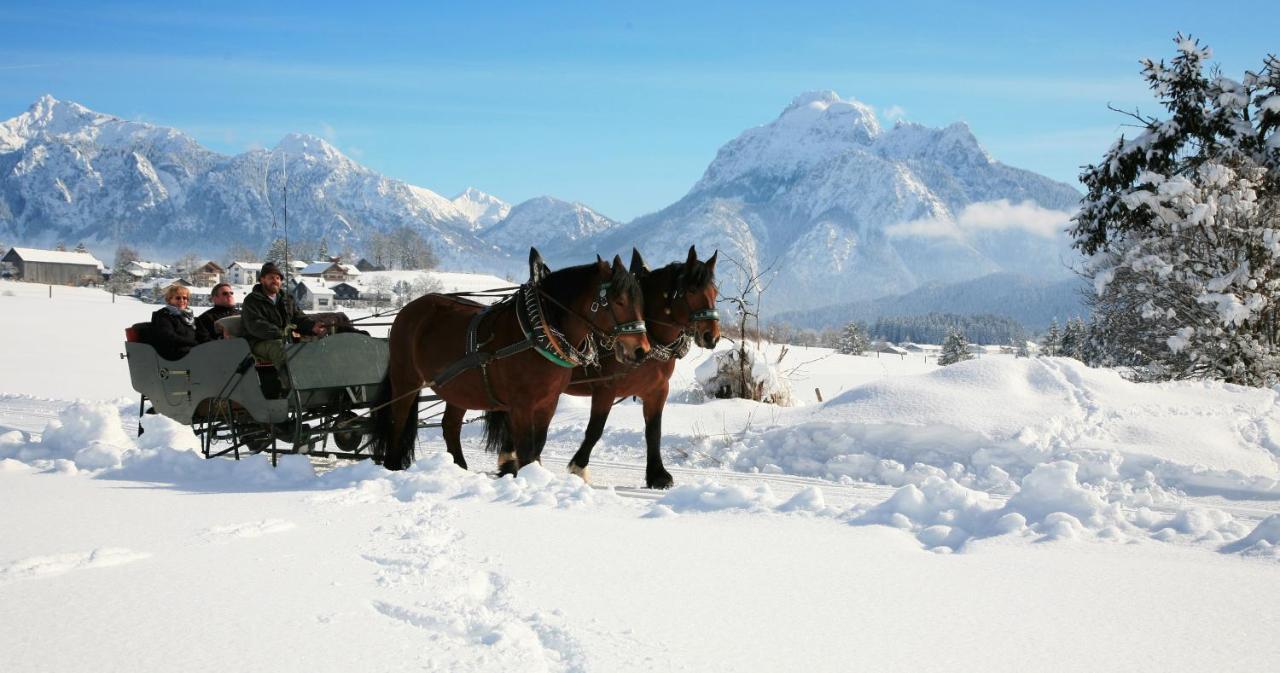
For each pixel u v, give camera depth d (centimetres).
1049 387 1292
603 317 873
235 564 536
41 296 7550
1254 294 1861
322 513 689
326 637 416
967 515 701
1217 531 667
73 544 580
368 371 1028
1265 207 1948
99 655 391
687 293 959
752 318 1797
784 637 434
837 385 3403
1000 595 503
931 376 1360
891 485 1060
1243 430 1170
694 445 1282
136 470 888
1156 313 2003
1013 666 403
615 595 493
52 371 3123
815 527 671
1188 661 409
